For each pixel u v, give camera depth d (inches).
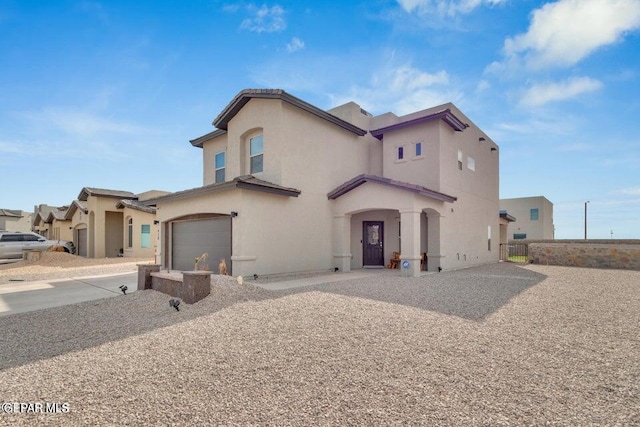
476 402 125.6
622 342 196.1
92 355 180.9
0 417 117.6
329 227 598.5
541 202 1605.6
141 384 143.6
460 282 433.1
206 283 301.4
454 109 679.7
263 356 175.0
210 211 511.8
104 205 1002.7
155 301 311.1
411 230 510.0
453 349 183.6
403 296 331.9
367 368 158.4
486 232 805.2
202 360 170.6
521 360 168.1
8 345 201.8
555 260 738.2
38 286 446.0
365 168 708.7
